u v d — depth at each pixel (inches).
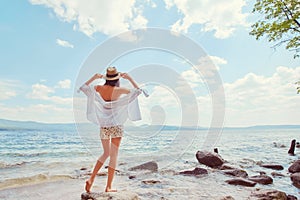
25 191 158.2
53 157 365.7
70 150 426.6
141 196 146.1
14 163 298.5
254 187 181.0
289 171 269.3
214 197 146.5
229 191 165.5
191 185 182.2
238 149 571.5
